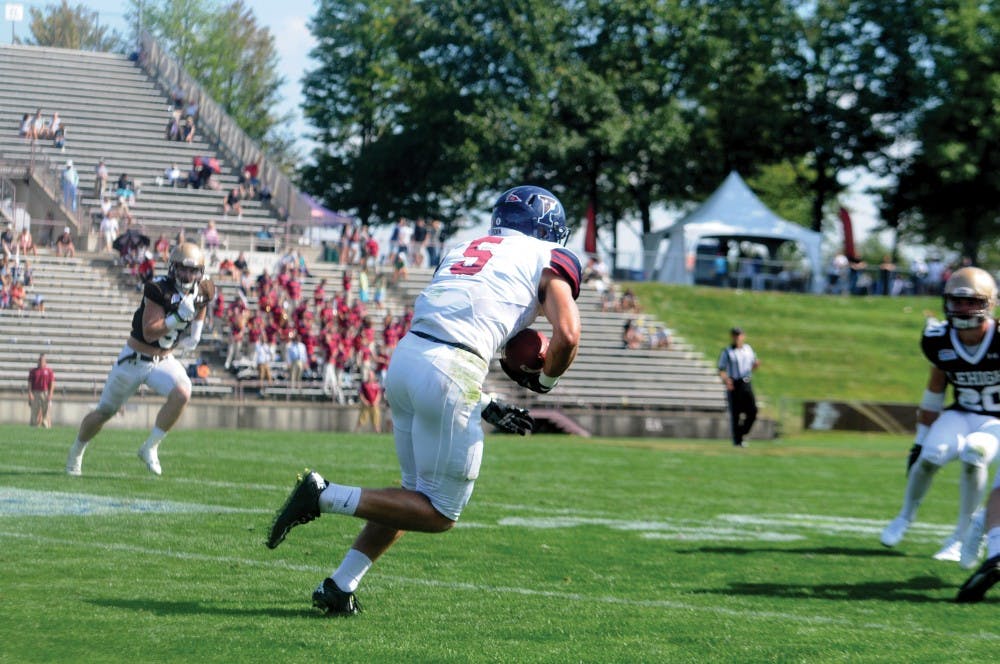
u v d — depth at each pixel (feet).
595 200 305.32
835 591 38.42
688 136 301.84
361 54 338.95
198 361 163.73
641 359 197.98
